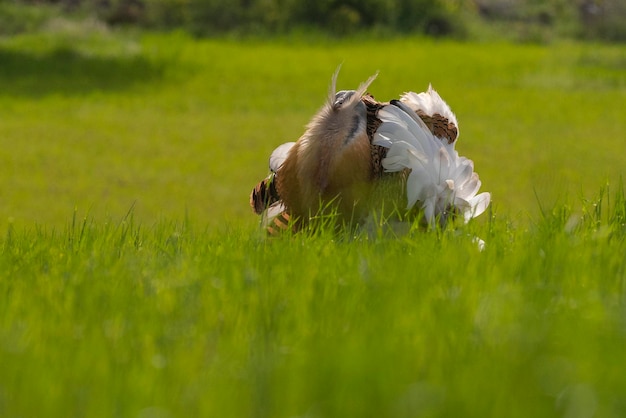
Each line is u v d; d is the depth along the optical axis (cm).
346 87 5034
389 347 640
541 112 4341
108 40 6119
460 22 7306
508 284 844
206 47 6216
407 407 542
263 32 6806
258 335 715
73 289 884
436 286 844
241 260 983
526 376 586
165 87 4981
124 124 4009
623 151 3425
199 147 3588
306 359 644
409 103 1235
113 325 762
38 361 666
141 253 1116
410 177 1148
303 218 1185
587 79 5372
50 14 6569
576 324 701
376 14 7112
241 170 3228
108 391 604
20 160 3275
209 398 584
